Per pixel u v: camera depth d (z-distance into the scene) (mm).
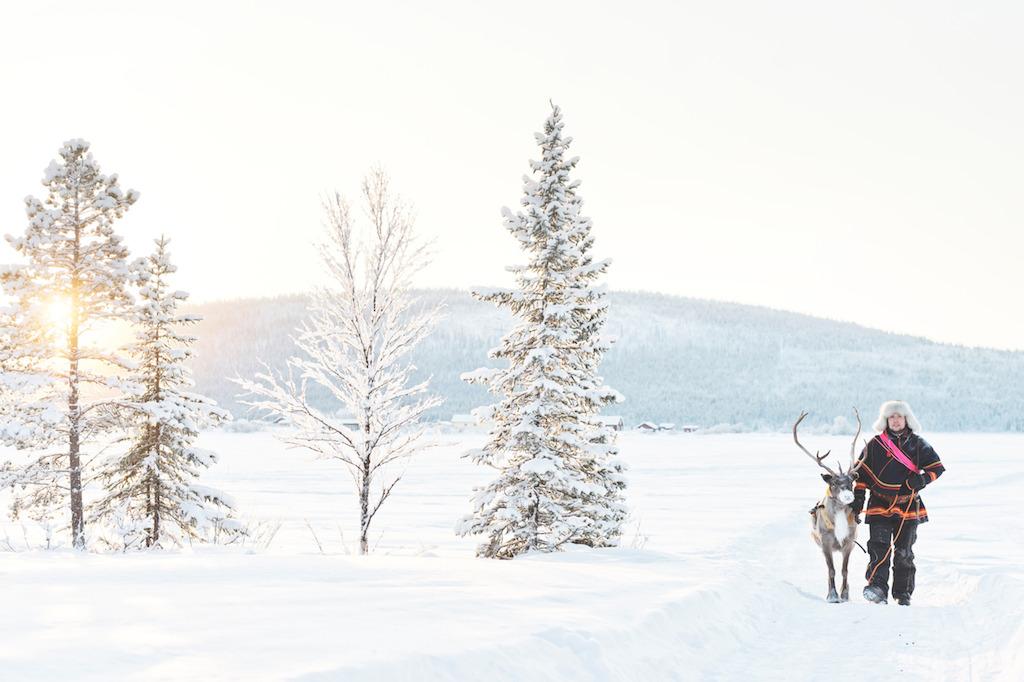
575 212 14656
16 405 17250
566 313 13992
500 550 13586
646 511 28391
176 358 19047
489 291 14453
